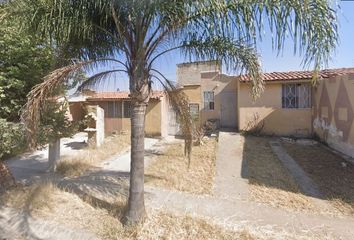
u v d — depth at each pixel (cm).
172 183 780
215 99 1817
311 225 533
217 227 507
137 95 491
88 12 445
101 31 489
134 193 511
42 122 638
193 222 518
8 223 541
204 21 432
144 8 409
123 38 480
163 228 495
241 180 813
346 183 772
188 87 1853
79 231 499
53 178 844
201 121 1836
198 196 686
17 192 675
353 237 489
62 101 728
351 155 1035
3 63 630
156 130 1669
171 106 559
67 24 430
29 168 989
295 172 882
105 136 1650
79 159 1048
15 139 595
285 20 366
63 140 1578
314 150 1170
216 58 485
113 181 813
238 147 1244
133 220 509
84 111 1750
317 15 357
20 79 638
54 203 608
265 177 840
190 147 593
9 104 640
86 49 516
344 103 1081
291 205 630
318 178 820
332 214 584
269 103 1490
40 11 436
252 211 597
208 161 1034
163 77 533
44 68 652
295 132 1462
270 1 370
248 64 486
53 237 486
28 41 604
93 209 580
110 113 1794
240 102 1526
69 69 454
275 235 489
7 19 517
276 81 1439
